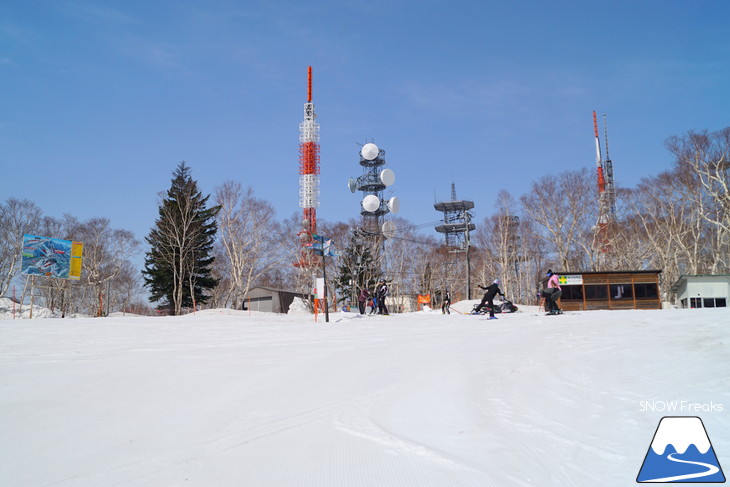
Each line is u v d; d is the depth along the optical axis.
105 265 63.28
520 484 5.66
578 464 6.15
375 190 80.38
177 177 61.16
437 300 74.25
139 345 18.72
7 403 10.16
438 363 13.40
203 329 23.98
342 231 65.25
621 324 18.45
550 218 62.56
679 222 55.12
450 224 83.25
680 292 37.66
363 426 8.07
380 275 66.25
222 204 61.06
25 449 7.43
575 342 15.03
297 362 14.50
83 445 7.57
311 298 52.25
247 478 6.12
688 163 51.31
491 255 70.44
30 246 38.53
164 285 59.44
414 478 5.93
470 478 5.87
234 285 60.62
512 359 13.15
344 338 20.09
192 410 9.43
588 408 8.33
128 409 9.60
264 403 9.77
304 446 7.22
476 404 9.05
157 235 59.25
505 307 35.12
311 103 80.69
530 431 7.43
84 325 25.45
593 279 36.38
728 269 55.97
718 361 10.69
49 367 14.19
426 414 8.61
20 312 47.91
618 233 59.47
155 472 6.41
